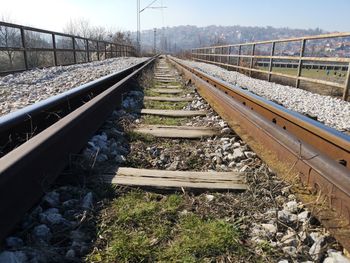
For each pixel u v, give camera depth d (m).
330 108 6.53
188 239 1.91
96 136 3.49
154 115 5.29
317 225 2.00
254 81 12.56
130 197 2.38
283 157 2.60
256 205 2.29
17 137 3.00
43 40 13.95
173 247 1.85
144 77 9.84
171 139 3.99
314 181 2.12
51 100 3.70
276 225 2.03
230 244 1.87
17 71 10.12
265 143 3.02
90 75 9.91
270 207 2.27
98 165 2.83
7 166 1.59
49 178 2.12
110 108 4.53
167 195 2.47
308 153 2.27
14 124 2.75
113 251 1.77
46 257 1.65
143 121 4.79
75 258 1.69
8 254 1.51
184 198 2.40
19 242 1.72
